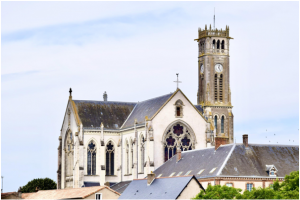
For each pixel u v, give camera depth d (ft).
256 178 538.47
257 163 548.72
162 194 483.92
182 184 476.54
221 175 531.50
